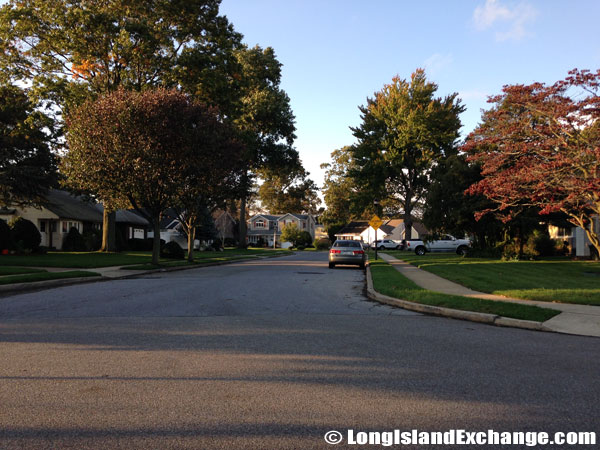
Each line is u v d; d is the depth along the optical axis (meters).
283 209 109.62
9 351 6.48
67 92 27.08
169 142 20.83
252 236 99.00
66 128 28.12
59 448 3.51
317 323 8.79
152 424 3.96
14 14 26.16
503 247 30.27
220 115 30.75
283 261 34.09
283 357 6.21
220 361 5.98
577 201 18.00
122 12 27.75
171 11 28.33
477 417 4.17
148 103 20.33
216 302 11.46
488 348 6.85
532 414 4.25
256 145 47.44
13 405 4.40
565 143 17.11
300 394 4.74
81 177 21.20
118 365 5.78
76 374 5.38
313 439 3.70
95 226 48.66
